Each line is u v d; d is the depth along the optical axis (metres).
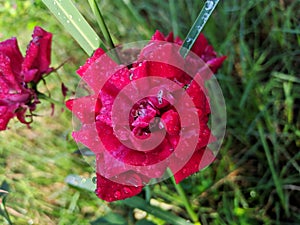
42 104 0.29
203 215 0.25
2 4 0.34
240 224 0.24
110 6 0.33
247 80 0.28
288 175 0.25
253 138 0.27
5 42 0.17
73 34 0.16
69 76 0.30
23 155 0.28
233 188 0.26
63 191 0.27
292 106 0.27
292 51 0.29
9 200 0.27
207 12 0.15
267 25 0.30
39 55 0.17
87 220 0.25
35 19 0.32
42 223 0.26
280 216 0.24
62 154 0.27
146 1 0.33
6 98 0.17
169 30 0.31
